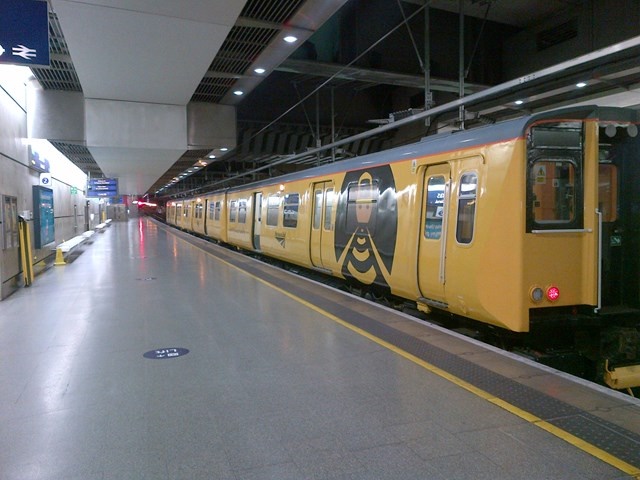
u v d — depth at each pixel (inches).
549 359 208.7
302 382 168.7
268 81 761.6
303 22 311.6
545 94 501.0
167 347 212.5
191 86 423.2
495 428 131.7
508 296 197.8
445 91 681.0
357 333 229.6
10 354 205.5
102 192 995.9
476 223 212.1
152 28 288.8
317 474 112.2
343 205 358.3
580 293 206.1
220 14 268.7
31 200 448.1
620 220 218.1
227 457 120.4
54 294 344.8
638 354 212.1
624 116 206.4
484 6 559.5
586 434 126.7
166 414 145.3
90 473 114.0
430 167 259.3
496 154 205.2
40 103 453.1
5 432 135.0
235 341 219.8
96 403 153.9
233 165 1360.7
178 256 593.3
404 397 154.2
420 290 263.6
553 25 578.2
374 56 567.2
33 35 214.4
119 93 449.4
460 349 202.2
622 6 492.4
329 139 881.5
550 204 200.4
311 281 387.2
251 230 616.4
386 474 111.6
